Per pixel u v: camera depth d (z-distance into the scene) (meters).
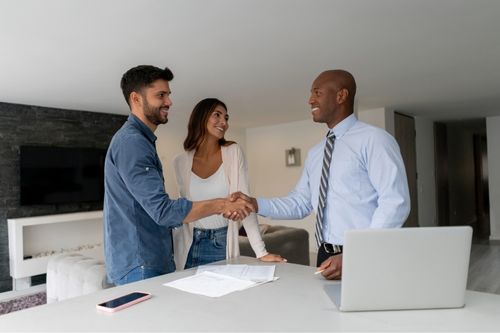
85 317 0.96
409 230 0.96
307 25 2.40
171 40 2.61
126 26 2.35
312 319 0.94
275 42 2.70
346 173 1.51
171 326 0.90
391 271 0.97
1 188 4.52
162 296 1.12
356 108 5.62
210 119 1.85
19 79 3.51
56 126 4.99
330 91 1.56
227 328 0.89
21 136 4.68
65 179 4.97
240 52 2.90
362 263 0.96
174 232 1.85
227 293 1.14
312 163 1.73
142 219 1.47
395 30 2.52
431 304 0.99
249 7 2.13
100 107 5.01
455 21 2.40
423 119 6.95
